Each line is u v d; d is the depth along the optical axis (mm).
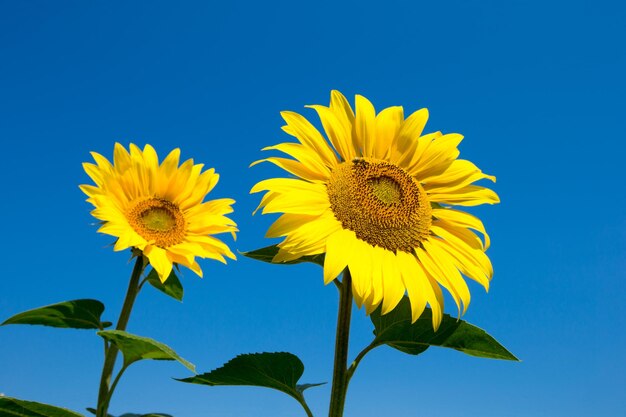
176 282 1007
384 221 776
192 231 1047
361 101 831
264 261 835
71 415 831
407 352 810
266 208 731
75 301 887
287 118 797
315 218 756
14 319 879
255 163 757
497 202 832
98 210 961
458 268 793
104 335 824
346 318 776
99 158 1029
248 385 817
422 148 842
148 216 1025
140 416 912
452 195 835
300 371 794
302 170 781
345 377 771
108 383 894
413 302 743
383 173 806
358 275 728
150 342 811
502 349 771
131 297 946
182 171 1071
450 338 785
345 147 814
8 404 821
